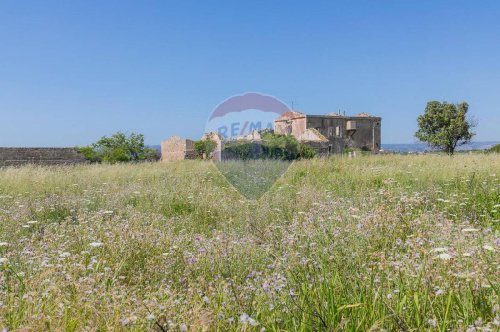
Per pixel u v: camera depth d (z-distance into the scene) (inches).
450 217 279.9
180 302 121.3
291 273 137.2
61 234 215.6
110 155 1628.9
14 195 432.5
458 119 2047.2
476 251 142.2
